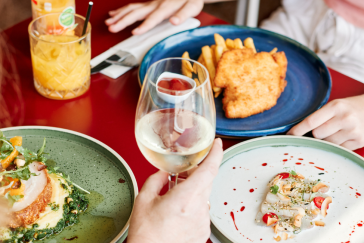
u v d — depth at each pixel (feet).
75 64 4.12
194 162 2.61
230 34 5.73
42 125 3.90
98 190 3.12
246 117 4.31
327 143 3.79
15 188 2.87
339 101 4.09
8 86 4.40
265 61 4.71
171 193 2.48
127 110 4.26
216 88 4.54
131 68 4.92
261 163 3.62
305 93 4.69
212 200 3.22
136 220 2.51
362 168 3.61
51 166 3.28
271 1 14.21
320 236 2.95
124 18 5.58
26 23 5.53
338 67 6.68
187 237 2.57
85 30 4.26
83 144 3.57
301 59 5.25
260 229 2.99
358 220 3.10
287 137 3.85
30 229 2.75
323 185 3.35
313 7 7.18
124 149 3.74
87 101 4.33
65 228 2.81
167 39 5.25
